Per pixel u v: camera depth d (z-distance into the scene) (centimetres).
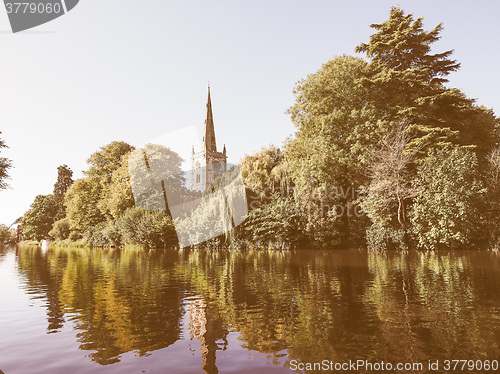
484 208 2172
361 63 2727
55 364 412
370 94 2608
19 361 422
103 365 408
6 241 9319
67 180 8175
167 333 534
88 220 4859
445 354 426
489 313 619
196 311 673
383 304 700
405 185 2348
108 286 1001
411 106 2561
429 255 1859
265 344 476
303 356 427
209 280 1097
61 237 5819
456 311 635
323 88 2691
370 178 2469
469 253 1920
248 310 675
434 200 2108
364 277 1091
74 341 500
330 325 559
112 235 3878
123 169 3584
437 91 2541
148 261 1878
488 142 2830
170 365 406
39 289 956
